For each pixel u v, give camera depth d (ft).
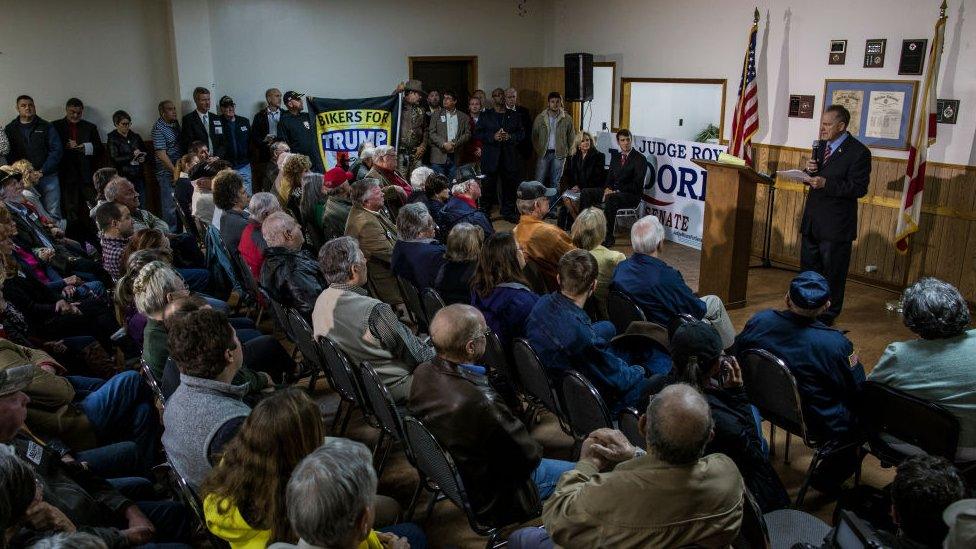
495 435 7.57
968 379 8.23
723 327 12.26
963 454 8.43
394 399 10.30
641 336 10.85
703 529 5.43
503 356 11.16
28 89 26.73
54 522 5.95
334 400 13.58
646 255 12.16
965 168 18.75
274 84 30.50
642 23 29.07
